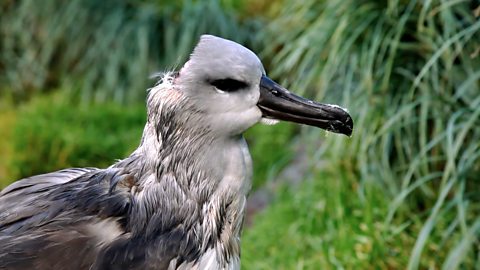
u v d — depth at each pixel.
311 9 10.52
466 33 8.83
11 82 15.05
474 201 8.98
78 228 6.05
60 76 15.16
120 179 6.24
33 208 6.22
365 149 9.33
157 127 6.16
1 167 12.70
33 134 12.80
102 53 14.58
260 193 11.97
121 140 12.99
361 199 9.30
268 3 15.18
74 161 12.68
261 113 6.11
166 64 14.34
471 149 8.61
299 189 10.82
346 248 9.25
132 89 14.46
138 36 14.52
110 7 14.79
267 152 12.74
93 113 13.61
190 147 6.11
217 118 6.02
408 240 9.23
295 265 9.41
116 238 6.08
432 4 9.32
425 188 9.27
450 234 9.02
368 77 9.24
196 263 6.23
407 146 9.46
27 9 14.93
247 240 10.20
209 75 5.95
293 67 11.11
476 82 9.23
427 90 9.14
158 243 6.12
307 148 10.95
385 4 9.66
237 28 14.49
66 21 14.78
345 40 9.73
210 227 6.25
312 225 9.79
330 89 10.12
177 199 6.18
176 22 14.59
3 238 6.02
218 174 6.18
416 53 9.54
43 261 5.90
